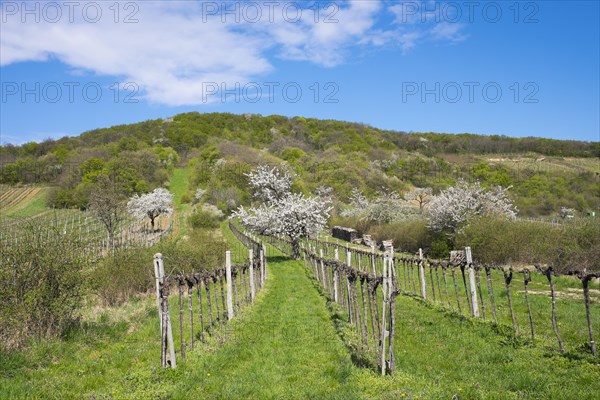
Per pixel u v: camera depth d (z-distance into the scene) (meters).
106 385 7.45
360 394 6.54
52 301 9.84
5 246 9.93
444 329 10.33
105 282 14.66
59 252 10.12
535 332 9.92
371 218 43.69
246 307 13.72
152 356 8.95
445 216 29.42
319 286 17.97
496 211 29.22
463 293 15.75
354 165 80.44
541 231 22.73
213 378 7.58
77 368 8.32
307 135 123.88
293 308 13.70
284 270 24.09
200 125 122.62
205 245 22.20
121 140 99.44
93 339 10.11
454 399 6.14
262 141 118.50
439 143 117.31
